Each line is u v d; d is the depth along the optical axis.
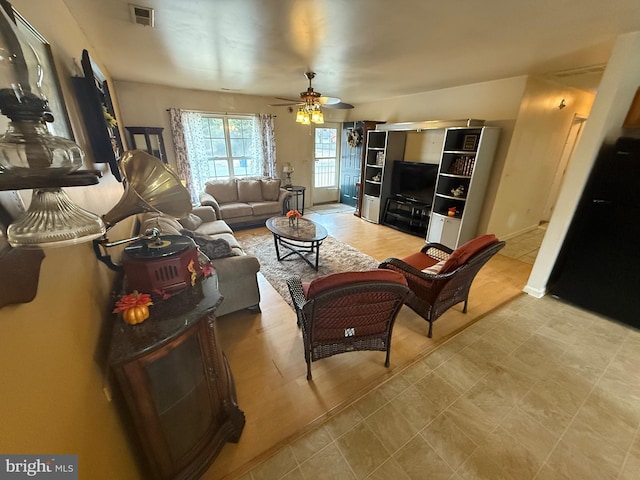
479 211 3.98
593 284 2.50
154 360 0.97
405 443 1.43
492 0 1.57
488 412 1.60
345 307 1.54
